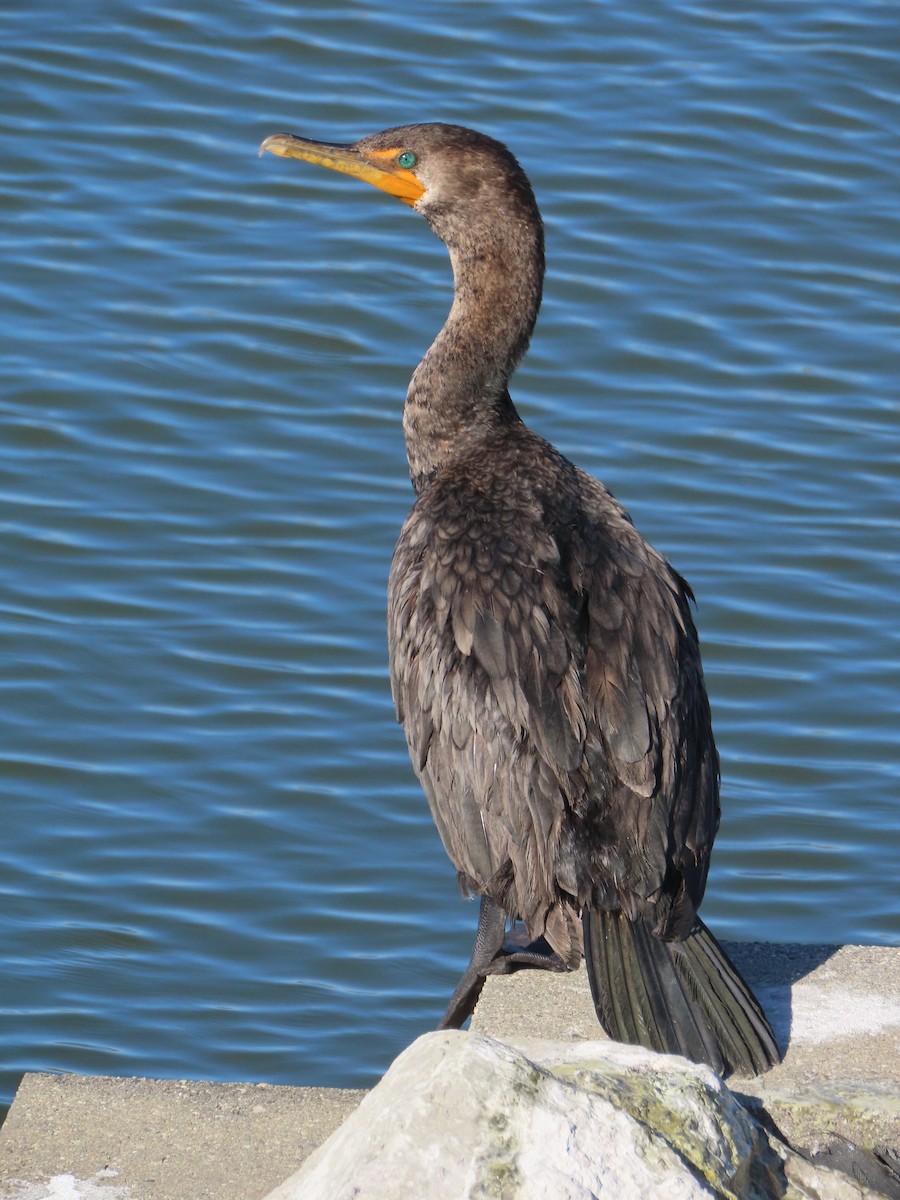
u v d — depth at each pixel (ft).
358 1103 21.79
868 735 43.21
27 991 37.04
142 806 41.27
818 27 67.21
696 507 48.42
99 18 65.87
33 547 46.93
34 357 52.24
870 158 60.64
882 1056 21.83
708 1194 17.37
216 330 53.31
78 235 56.49
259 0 67.51
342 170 27.81
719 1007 21.24
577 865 21.34
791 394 52.11
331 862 40.22
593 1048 19.54
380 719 43.34
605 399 51.70
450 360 27.02
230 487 48.75
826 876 40.06
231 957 38.27
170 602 45.75
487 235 26.89
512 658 22.17
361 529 47.75
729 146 60.95
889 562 47.09
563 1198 17.06
